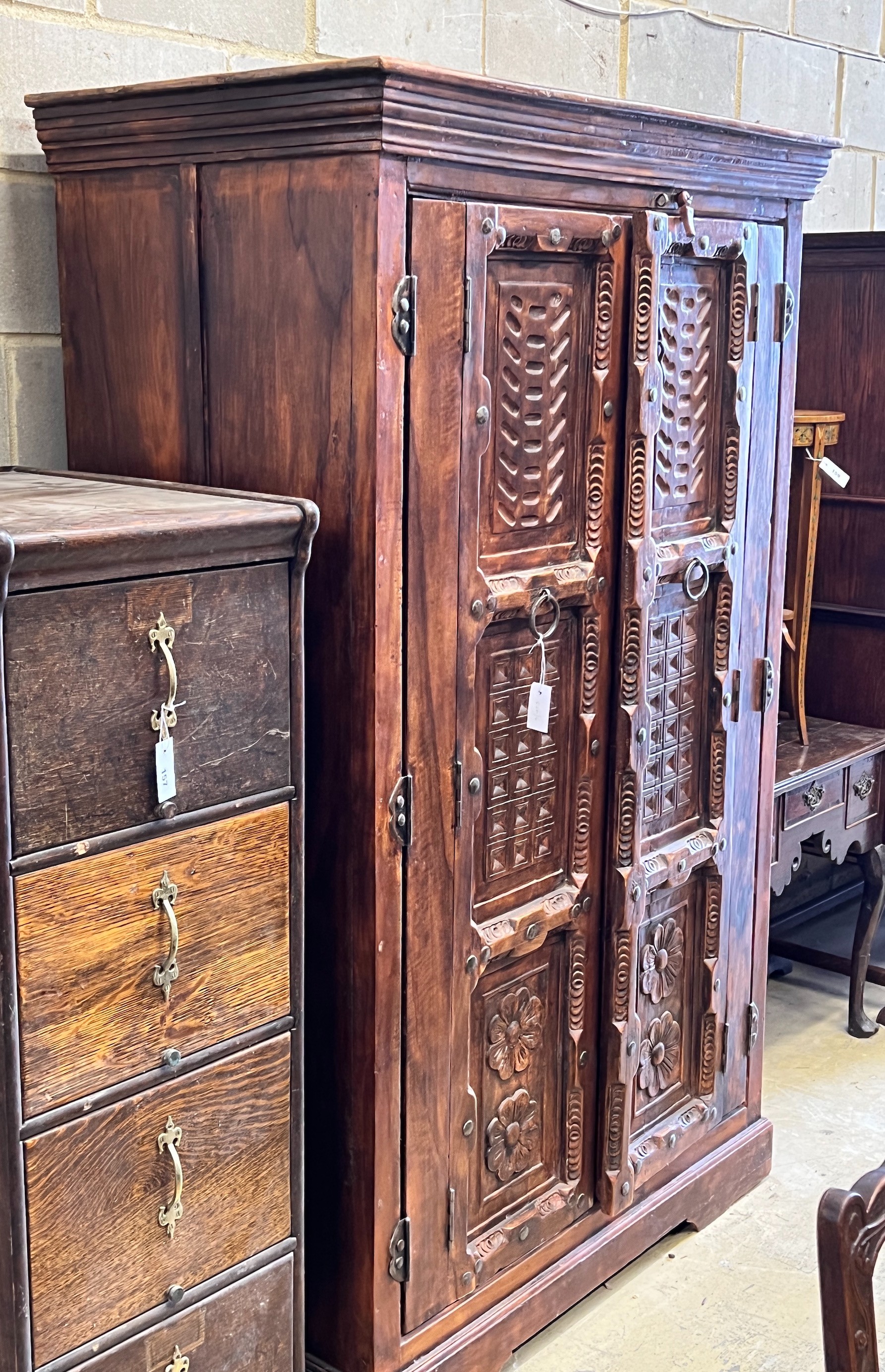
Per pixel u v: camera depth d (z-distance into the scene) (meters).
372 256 1.64
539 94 1.75
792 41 3.63
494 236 1.78
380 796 1.78
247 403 1.81
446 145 1.69
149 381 1.93
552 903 2.12
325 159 1.66
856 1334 1.01
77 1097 1.48
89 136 1.90
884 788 3.35
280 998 1.70
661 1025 2.42
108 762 1.46
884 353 3.34
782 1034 3.34
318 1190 1.95
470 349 1.78
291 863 1.69
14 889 1.38
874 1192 1.03
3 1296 1.44
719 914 2.48
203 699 1.55
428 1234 1.98
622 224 2.00
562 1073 2.23
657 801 2.30
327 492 1.74
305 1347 1.98
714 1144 2.59
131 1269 1.57
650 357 2.05
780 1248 2.50
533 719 1.99
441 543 1.80
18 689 1.36
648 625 2.16
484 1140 2.09
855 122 3.95
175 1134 1.59
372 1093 1.85
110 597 1.43
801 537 3.14
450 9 2.66
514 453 1.92
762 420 2.40
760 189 2.29
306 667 1.82
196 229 1.81
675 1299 2.35
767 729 2.55
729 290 2.28
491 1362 2.09
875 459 3.40
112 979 1.49
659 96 3.24
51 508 1.55
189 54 2.21
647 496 2.10
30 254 2.06
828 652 3.55
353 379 1.69
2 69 1.97
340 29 2.45
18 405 2.09
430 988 1.91
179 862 1.55
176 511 1.53
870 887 3.28
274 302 1.75
